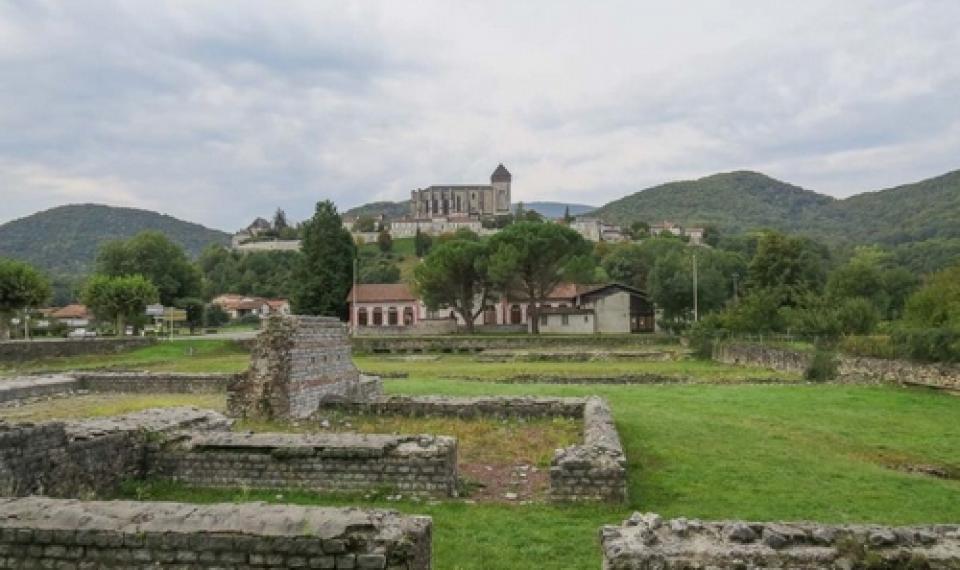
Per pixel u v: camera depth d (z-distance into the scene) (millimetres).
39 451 12266
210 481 13961
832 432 21156
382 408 23047
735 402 27688
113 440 13719
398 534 7812
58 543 8062
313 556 7715
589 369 46094
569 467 13102
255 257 169375
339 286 94062
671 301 86500
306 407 23312
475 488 14109
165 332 84875
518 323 97375
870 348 37938
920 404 27312
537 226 78562
